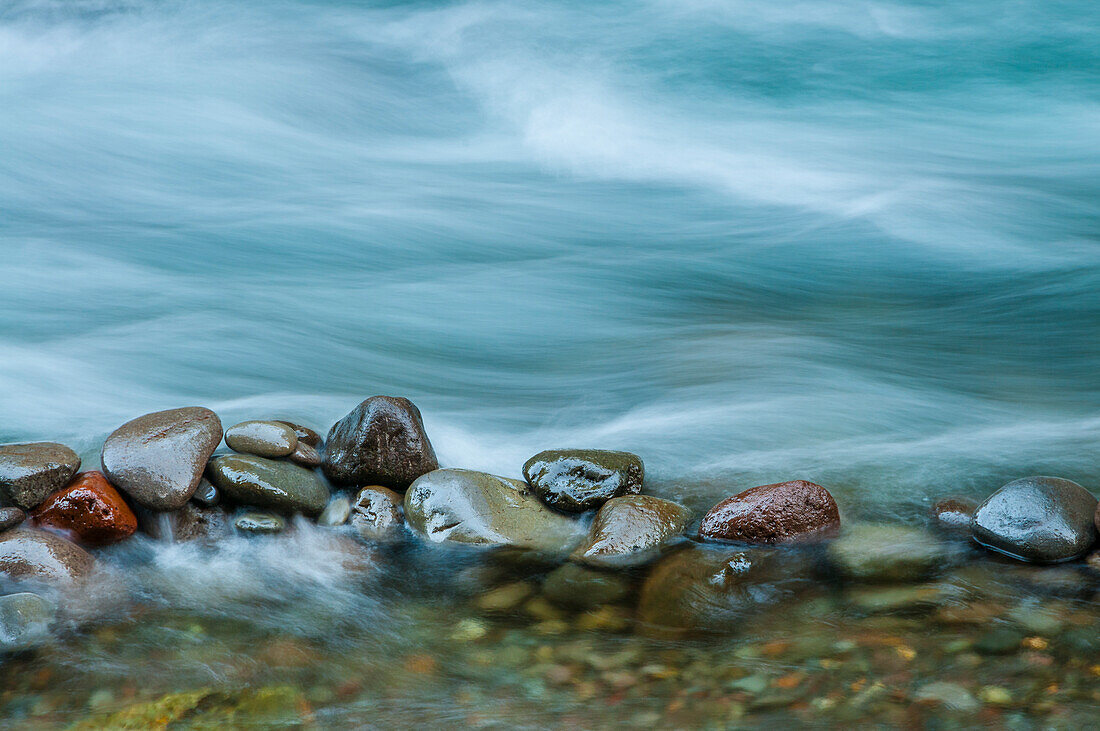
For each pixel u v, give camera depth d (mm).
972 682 4500
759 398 5773
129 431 4980
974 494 5145
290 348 6199
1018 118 9672
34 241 7535
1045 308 6434
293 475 5031
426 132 10289
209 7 12195
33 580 4766
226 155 9180
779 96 10383
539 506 5043
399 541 4977
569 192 8594
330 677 4582
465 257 7352
